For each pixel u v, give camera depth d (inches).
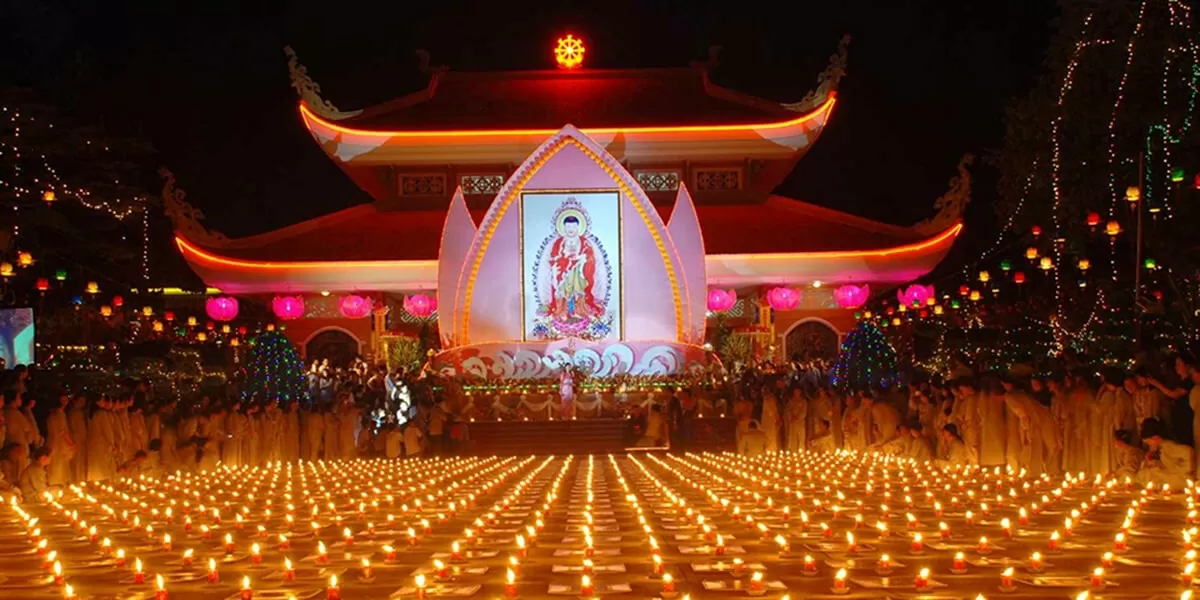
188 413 1203.9
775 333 2055.9
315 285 1972.2
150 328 1807.3
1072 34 1521.9
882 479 940.6
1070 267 1546.5
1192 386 845.8
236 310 1801.2
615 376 1720.0
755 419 1417.3
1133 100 1423.5
